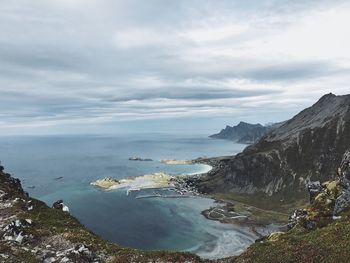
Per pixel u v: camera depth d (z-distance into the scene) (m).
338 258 30.97
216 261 40.38
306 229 48.28
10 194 59.34
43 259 37.56
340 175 59.75
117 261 39.28
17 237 41.62
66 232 45.91
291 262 33.03
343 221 43.84
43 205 59.09
